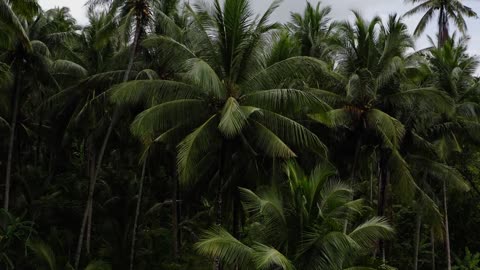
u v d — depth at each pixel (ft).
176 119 58.34
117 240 85.66
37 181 98.12
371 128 71.72
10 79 80.79
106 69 83.25
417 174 82.84
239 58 58.85
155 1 72.33
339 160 79.00
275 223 48.88
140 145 84.99
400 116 75.20
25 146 111.75
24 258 71.72
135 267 84.74
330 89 74.23
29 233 73.97
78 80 85.15
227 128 50.80
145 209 96.94
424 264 111.45
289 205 50.90
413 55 75.00
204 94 59.00
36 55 76.79
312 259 46.80
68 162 114.42
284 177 68.49
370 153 80.64
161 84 58.70
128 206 89.45
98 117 84.74
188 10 59.52
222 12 58.03
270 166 66.90
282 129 59.31
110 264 79.30
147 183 106.32
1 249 67.67
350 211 52.44
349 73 73.26
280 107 58.65
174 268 81.41
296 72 59.88
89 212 82.38
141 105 79.51
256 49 58.90
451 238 110.01
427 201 75.36
